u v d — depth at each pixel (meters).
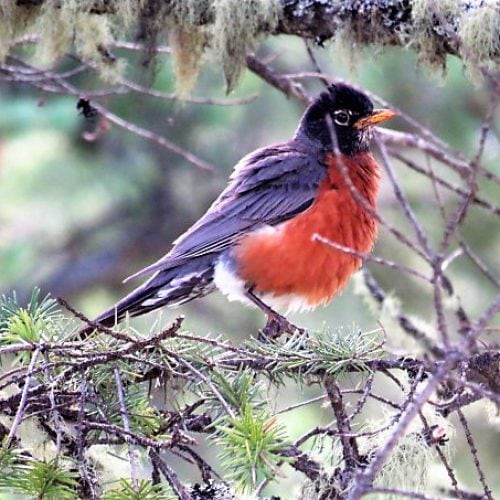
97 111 10.76
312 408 11.81
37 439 6.95
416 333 7.17
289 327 9.77
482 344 7.57
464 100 13.99
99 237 16.61
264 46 14.49
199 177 15.91
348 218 9.81
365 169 10.17
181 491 6.20
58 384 6.73
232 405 6.84
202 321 15.17
